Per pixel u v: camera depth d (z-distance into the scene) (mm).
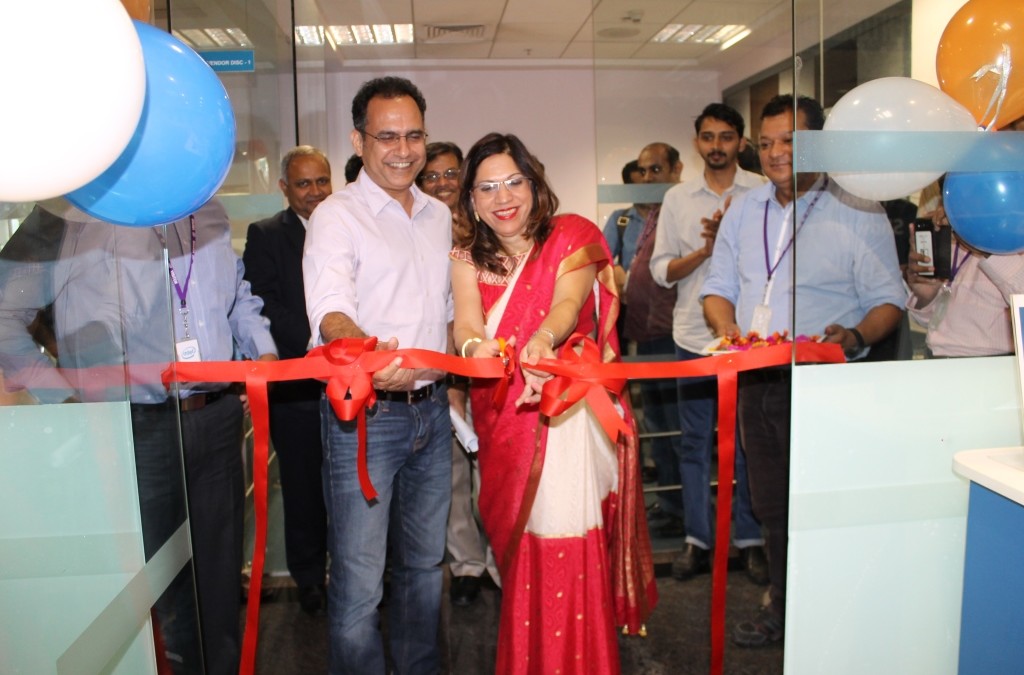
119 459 1219
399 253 1689
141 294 1285
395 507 1775
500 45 5578
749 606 2242
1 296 1032
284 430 2242
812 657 1395
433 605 1771
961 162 1197
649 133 3498
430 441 1709
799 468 1322
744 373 1975
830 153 1226
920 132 1190
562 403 1433
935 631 1421
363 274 1664
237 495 1765
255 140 2732
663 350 2967
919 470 1353
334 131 5988
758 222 2104
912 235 1279
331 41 5328
